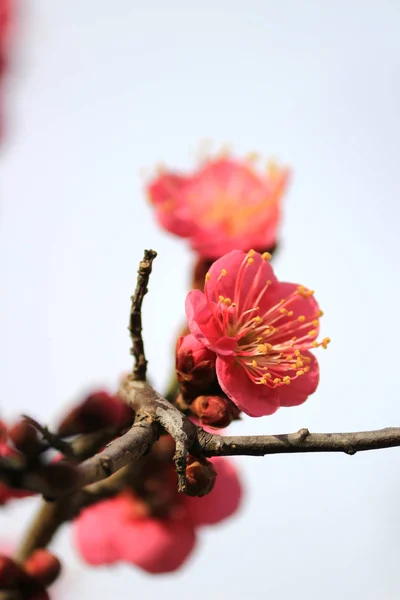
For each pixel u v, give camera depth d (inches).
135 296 15.4
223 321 15.7
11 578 16.0
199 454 14.9
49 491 14.0
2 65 16.7
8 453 14.4
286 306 16.0
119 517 17.1
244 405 15.5
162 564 17.0
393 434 14.8
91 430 15.6
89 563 17.1
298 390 15.8
